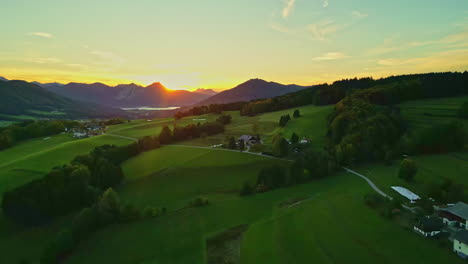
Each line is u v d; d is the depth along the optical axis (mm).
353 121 125188
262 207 72312
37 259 61188
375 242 48844
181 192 91750
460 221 52000
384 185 78562
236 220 65625
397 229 52656
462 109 126312
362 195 71438
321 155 98500
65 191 82000
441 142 102500
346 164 105688
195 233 60531
